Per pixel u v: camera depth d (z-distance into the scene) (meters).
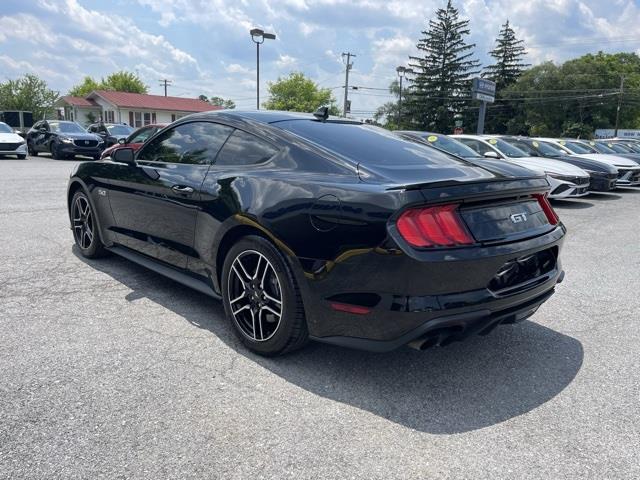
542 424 2.52
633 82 73.94
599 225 8.45
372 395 2.73
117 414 2.43
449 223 2.54
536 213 3.08
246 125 3.50
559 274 3.18
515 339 3.56
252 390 2.72
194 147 3.76
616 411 2.66
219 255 3.32
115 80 82.69
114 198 4.33
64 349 3.09
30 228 6.20
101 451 2.16
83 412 2.44
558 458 2.25
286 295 2.88
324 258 2.68
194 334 3.38
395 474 2.11
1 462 2.07
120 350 3.11
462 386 2.87
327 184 2.75
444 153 3.62
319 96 83.06
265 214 2.91
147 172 3.93
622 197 12.77
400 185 2.53
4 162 16.91
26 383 2.68
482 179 2.70
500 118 72.25
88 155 19.33
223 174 3.33
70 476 2.01
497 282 2.72
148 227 3.98
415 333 2.50
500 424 2.50
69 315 3.61
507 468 2.17
